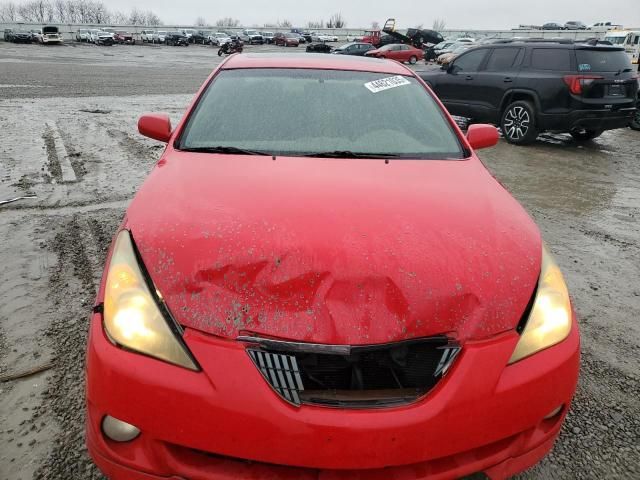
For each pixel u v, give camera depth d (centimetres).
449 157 251
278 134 251
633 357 269
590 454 202
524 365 149
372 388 143
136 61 2750
